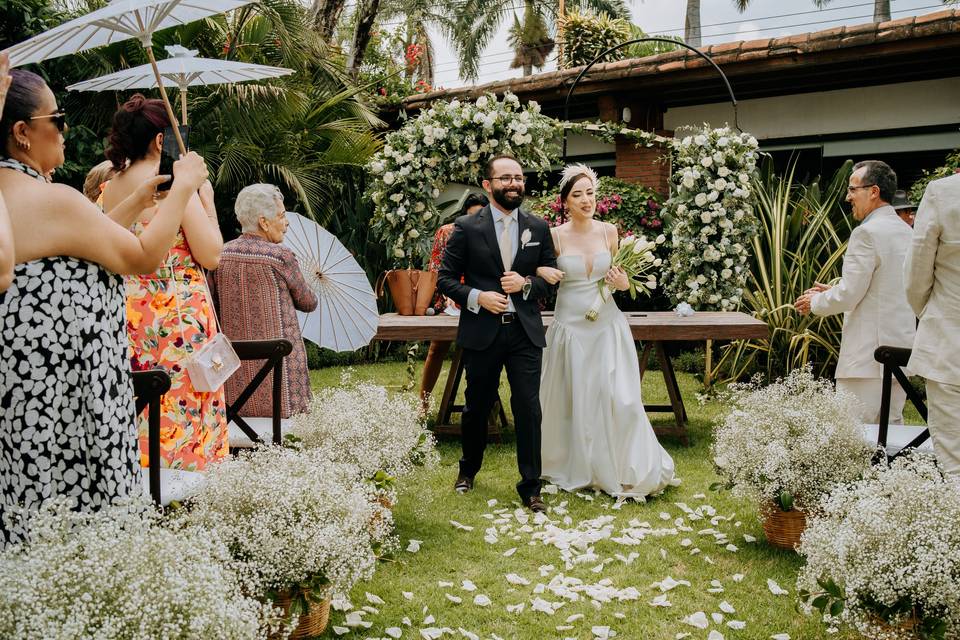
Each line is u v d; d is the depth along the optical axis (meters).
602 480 4.46
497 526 3.95
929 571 2.25
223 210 9.41
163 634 1.82
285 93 8.84
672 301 7.52
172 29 8.40
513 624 2.94
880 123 9.56
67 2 8.09
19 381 2.09
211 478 2.64
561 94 10.43
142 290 3.04
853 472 3.33
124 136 2.85
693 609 3.05
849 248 4.15
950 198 3.08
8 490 2.13
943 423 3.21
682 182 7.12
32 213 2.07
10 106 2.06
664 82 9.43
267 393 4.05
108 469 2.20
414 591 3.21
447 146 6.80
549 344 4.67
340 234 10.15
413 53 15.85
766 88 9.99
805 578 2.61
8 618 1.76
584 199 4.60
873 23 8.02
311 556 2.47
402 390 7.24
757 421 3.63
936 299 3.22
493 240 4.16
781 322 7.23
